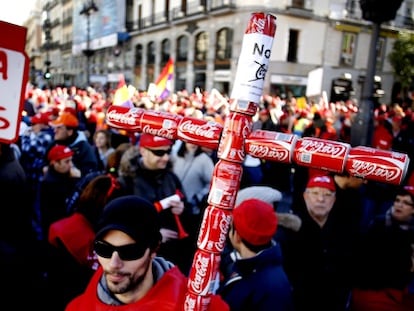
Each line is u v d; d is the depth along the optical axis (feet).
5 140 3.80
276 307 5.33
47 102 33.40
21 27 3.74
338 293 7.35
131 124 3.24
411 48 67.36
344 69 72.54
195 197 11.27
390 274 6.90
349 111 34.58
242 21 67.92
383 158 2.53
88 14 112.27
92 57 126.21
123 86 11.57
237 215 5.85
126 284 3.68
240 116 2.79
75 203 8.73
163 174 8.67
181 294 3.78
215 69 75.51
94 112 24.77
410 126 25.09
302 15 68.49
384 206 10.55
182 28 84.64
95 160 14.02
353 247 7.63
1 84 3.74
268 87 68.49
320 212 7.73
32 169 13.30
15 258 7.43
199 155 11.68
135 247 3.65
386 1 13.38
